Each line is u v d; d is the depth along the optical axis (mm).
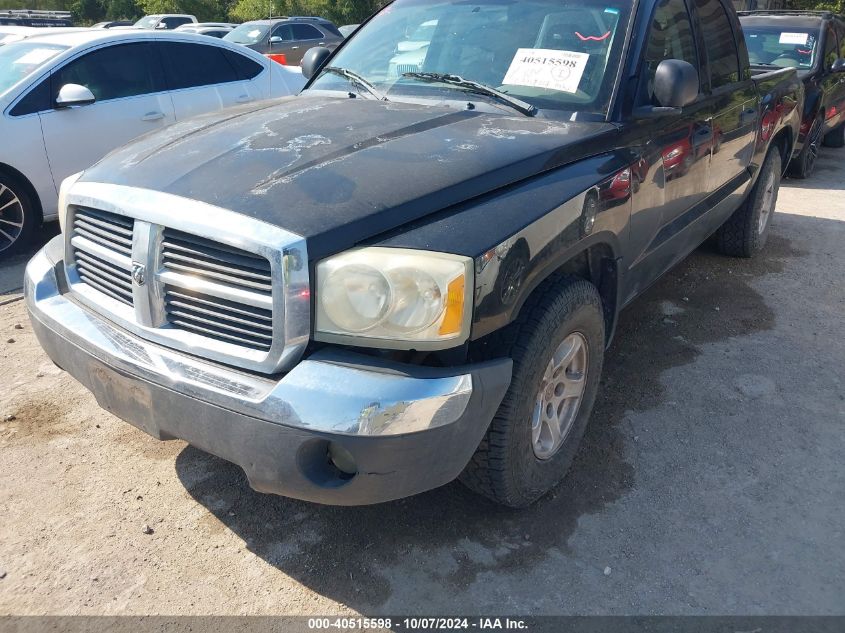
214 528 2695
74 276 2693
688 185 3654
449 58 3371
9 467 2994
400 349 2084
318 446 2057
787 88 5387
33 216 5609
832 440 3264
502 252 2195
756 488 2941
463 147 2570
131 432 3254
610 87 3074
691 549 2619
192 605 2359
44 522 2699
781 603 2395
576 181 2615
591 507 2824
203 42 6613
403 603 2385
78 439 3197
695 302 4762
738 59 4523
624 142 2988
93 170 2668
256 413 2045
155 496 2852
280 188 2221
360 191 2219
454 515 2770
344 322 2061
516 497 2627
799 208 7137
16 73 5645
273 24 16438
